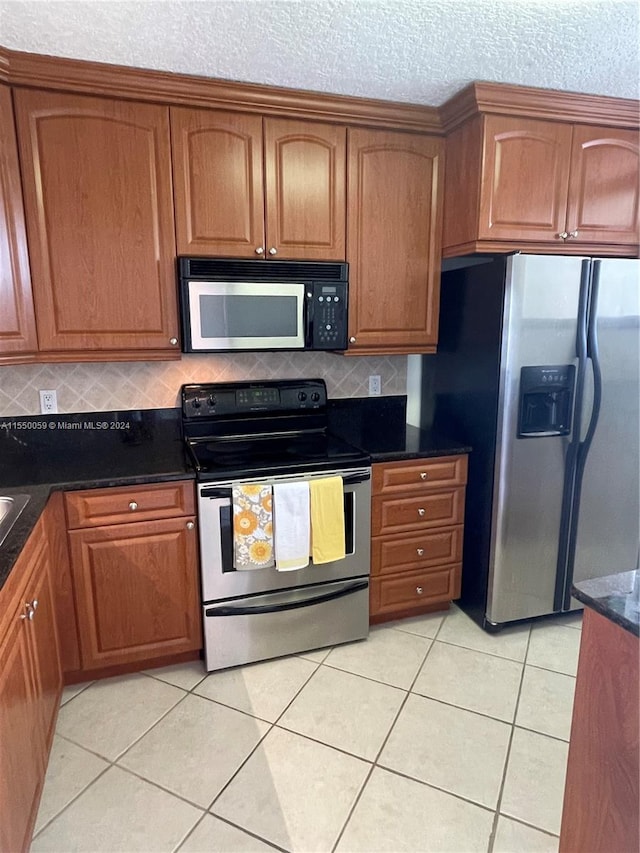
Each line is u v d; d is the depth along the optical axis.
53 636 1.94
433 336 2.65
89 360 2.19
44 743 1.72
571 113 2.29
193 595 2.23
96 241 2.11
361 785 1.74
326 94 2.23
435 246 2.57
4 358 2.03
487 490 2.47
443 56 1.90
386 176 2.43
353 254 2.45
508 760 1.83
